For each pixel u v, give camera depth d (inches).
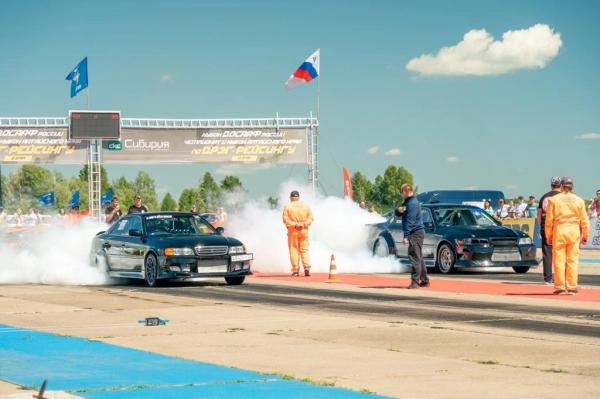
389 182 5679.1
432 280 906.7
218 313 611.5
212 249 849.5
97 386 354.9
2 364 407.2
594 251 1509.6
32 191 4682.6
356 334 501.4
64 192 4808.1
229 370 389.1
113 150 1883.6
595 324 539.8
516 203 1599.4
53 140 1857.8
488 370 388.5
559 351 439.2
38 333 509.7
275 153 1918.1
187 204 6299.2
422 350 444.5
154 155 1899.6
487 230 999.0
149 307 653.3
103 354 434.3
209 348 452.8
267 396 335.3
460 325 538.6
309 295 748.6
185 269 839.7
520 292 753.6
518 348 449.1
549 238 735.7
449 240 995.9
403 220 802.8
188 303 683.4
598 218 1540.4
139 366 400.2
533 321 555.8
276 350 445.4
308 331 514.0
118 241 900.6
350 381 364.8
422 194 1672.0
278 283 884.6
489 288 797.2
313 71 1806.1
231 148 1915.6
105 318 585.3
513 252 988.6
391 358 420.8
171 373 382.6
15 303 687.1
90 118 1851.6
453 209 1045.8
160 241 852.6
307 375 378.6
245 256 864.3
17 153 1847.9
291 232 983.0
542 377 371.9
